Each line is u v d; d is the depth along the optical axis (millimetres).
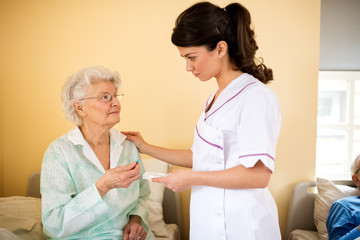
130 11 2248
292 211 2195
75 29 2250
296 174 2262
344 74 2424
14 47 2246
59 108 2262
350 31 2420
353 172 1886
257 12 2217
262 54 2236
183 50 1033
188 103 2268
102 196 1168
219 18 1009
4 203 1686
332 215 1786
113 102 1310
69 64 2254
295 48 2221
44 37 2248
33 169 2281
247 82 1054
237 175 979
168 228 2049
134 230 1315
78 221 1167
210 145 1072
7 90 2260
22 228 1466
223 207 1055
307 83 2232
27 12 2236
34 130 2273
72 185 1280
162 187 2123
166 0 2236
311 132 2246
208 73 1068
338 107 2461
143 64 2264
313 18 2205
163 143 2287
